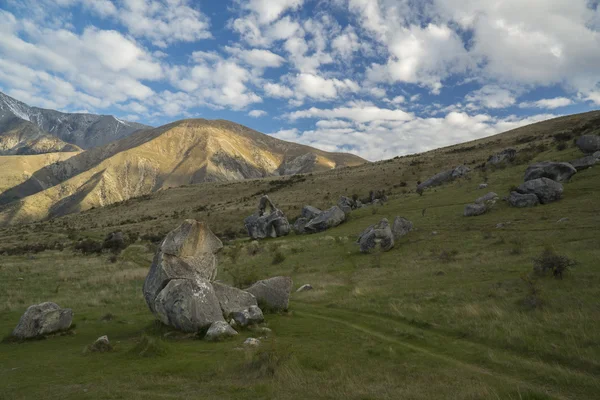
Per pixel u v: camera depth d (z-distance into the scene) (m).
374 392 8.56
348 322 16.59
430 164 112.31
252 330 15.06
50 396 8.56
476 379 9.44
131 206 147.50
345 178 121.81
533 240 30.00
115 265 44.94
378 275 28.05
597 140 56.50
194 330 14.41
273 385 9.02
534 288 16.27
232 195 137.00
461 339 13.00
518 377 9.56
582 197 39.97
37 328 14.67
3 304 22.89
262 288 19.34
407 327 14.89
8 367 10.85
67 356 11.99
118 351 12.47
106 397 8.43
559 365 10.05
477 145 128.62
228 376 9.81
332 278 29.73
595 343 10.80
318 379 9.55
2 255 64.06
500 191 52.31
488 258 26.72
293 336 14.20
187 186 174.75
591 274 17.66
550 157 65.38
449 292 19.03
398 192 87.12
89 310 21.41
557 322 12.72
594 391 8.38
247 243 60.56
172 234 16.80
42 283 32.41
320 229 61.62
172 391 8.81
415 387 8.88
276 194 120.19
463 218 44.25
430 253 33.16
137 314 19.67
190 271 16.33
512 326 13.00
